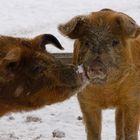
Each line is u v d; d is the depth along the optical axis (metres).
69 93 7.91
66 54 13.73
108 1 37.59
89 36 9.66
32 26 27.88
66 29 9.84
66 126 13.66
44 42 7.99
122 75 10.00
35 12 32.12
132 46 10.59
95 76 9.13
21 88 7.68
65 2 36.28
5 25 27.64
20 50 7.52
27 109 8.06
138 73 10.73
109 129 13.48
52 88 7.80
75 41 10.67
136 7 35.25
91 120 11.15
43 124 13.74
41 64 7.70
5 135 12.74
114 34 9.69
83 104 10.96
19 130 13.21
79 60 9.96
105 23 9.73
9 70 7.47
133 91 10.73
